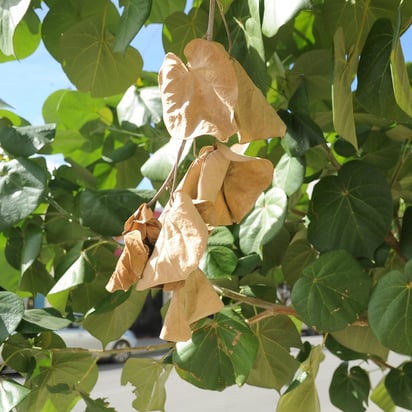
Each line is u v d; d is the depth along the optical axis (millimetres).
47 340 831
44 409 955
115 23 833
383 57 643
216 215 424
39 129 801
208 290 445
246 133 474
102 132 1177
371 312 658
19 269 961
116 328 909
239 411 3934
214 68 415
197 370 760
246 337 757
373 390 1104
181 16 811
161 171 830
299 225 1009
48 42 854
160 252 405
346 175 792
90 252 898
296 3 562
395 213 913
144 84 1116
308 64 890
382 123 897
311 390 768
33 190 749
